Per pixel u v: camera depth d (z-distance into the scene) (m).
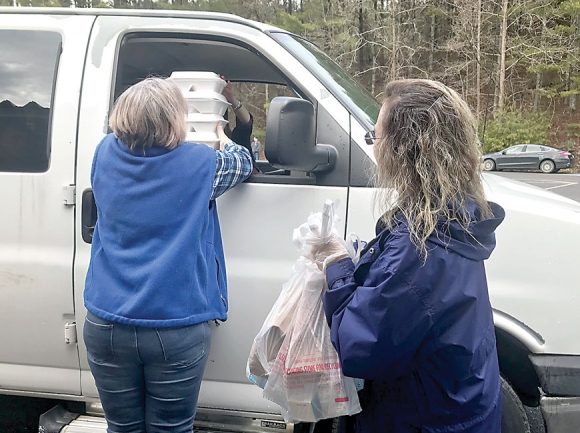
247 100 3.53
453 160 1.41
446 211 1.40
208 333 1.98
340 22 27.84
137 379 1.95
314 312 1.76
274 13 29.75
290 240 2.25
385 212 1.56
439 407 1.49
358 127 2.24
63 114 2.38
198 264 1.90
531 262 2.15
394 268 1.39
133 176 1.86
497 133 27.17
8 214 2.40
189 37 2.48
